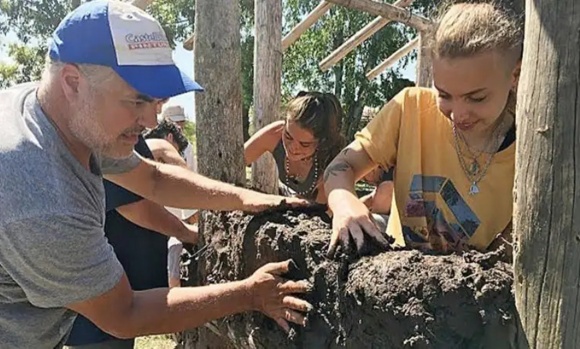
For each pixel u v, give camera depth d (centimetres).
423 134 182
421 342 140
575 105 118
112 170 221
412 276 146
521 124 128
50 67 167
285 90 1964
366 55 1869
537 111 123
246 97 1755
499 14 148
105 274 171
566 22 118
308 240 186
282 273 189
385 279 150
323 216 215
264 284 188
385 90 1905
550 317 124
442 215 177
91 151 176
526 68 127
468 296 137
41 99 169
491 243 172
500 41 144
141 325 183
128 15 166
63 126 168
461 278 139
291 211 219
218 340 274
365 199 363
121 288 178
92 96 162
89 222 166
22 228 154
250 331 216
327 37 1880
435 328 139
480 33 145
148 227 270
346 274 166
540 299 125
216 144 284
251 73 1817
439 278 141
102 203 179
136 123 169
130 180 231
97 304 173
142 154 268
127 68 160
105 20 162
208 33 279
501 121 167
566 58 119
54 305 169
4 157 157
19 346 176
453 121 156
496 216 171
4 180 155
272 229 205
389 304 147
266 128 325
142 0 373
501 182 170
